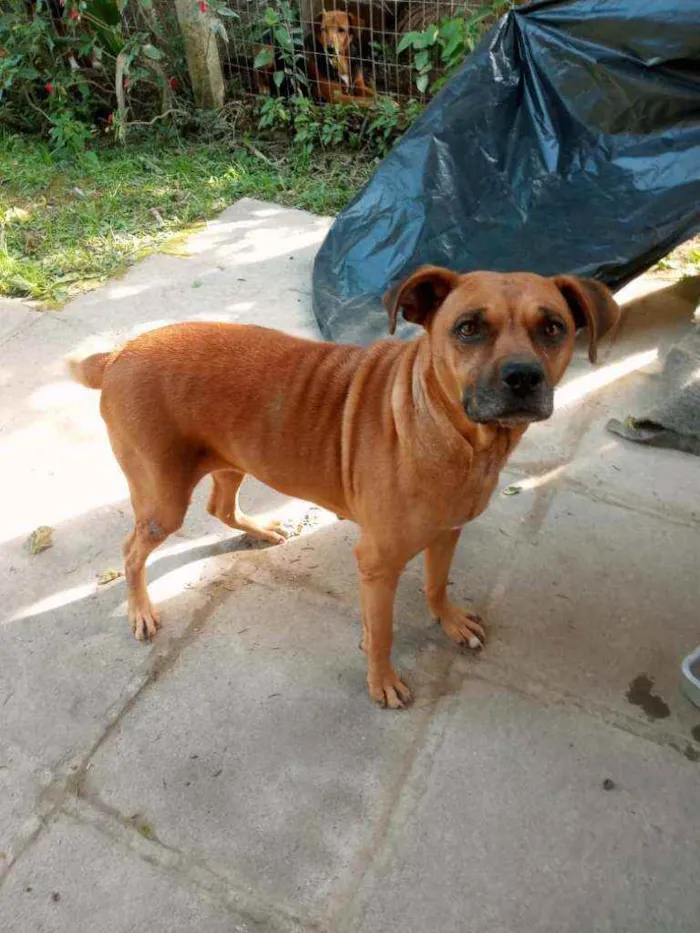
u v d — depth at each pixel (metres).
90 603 3.15
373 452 2.37
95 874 2.36
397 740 2.67
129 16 6.51
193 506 3.56
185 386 2.56
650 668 2.86
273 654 2.95
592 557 3.26
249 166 6.14
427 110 4.63
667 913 2.24
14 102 6.68
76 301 4.73
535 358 2.00
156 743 2.68
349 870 2.35
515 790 2.52
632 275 4.19
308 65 6.45
